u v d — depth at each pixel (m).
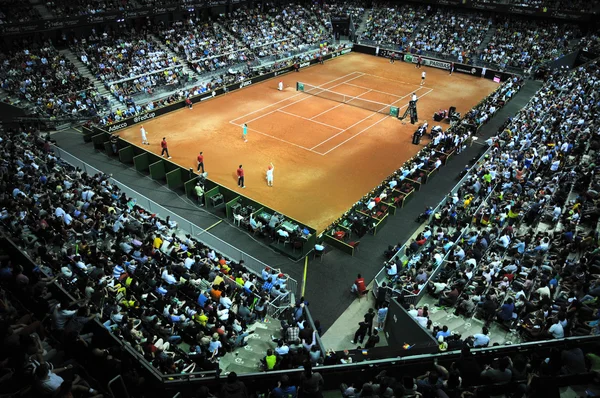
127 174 36.47
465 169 36.34
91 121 43.66
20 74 47.59
